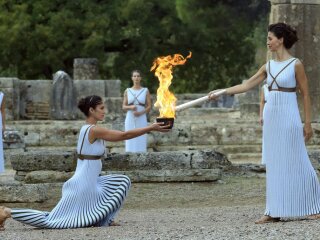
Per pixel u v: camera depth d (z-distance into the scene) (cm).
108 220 1174
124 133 1157
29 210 1155
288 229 1013
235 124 2584
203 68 5472
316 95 2300
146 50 5069
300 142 1118
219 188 1532
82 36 4853
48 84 3378
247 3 4962
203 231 1033
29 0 4816
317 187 1123
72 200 1166
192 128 2473
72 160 1533
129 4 4778
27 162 1529
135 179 1527
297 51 2297
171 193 1518
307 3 2288
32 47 4762
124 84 5575
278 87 1119
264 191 1531
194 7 4903
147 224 1177
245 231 1015
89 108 1180
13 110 3216
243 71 5506
